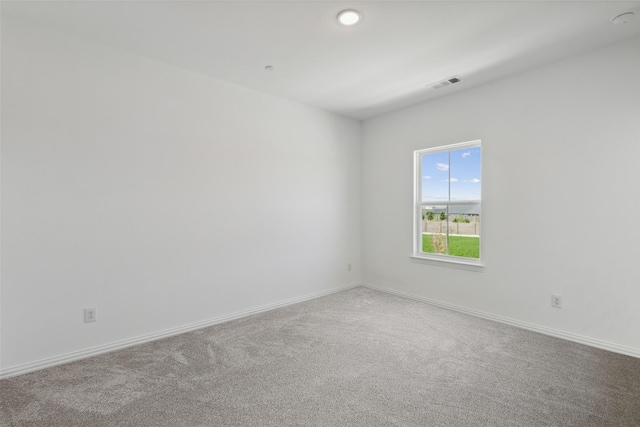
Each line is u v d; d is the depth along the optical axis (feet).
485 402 6.14
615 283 8.33
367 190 15.14
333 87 11.27
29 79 7.34
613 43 8.27
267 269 11.88
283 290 12.37
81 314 8.02
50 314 7.61
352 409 5.96
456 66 9.59
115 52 8.50
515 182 10.17
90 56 8.12
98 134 8.25
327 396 6.38
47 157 7.55
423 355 8.14
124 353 8.31
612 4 6.65
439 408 5.97
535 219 9.75
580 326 8.90
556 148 9.30
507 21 7.27
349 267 14.96
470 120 11.30
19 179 7.23
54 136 7.64
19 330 7.25
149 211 9.11
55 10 6.88
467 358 7.97
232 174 10.90
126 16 7.09
